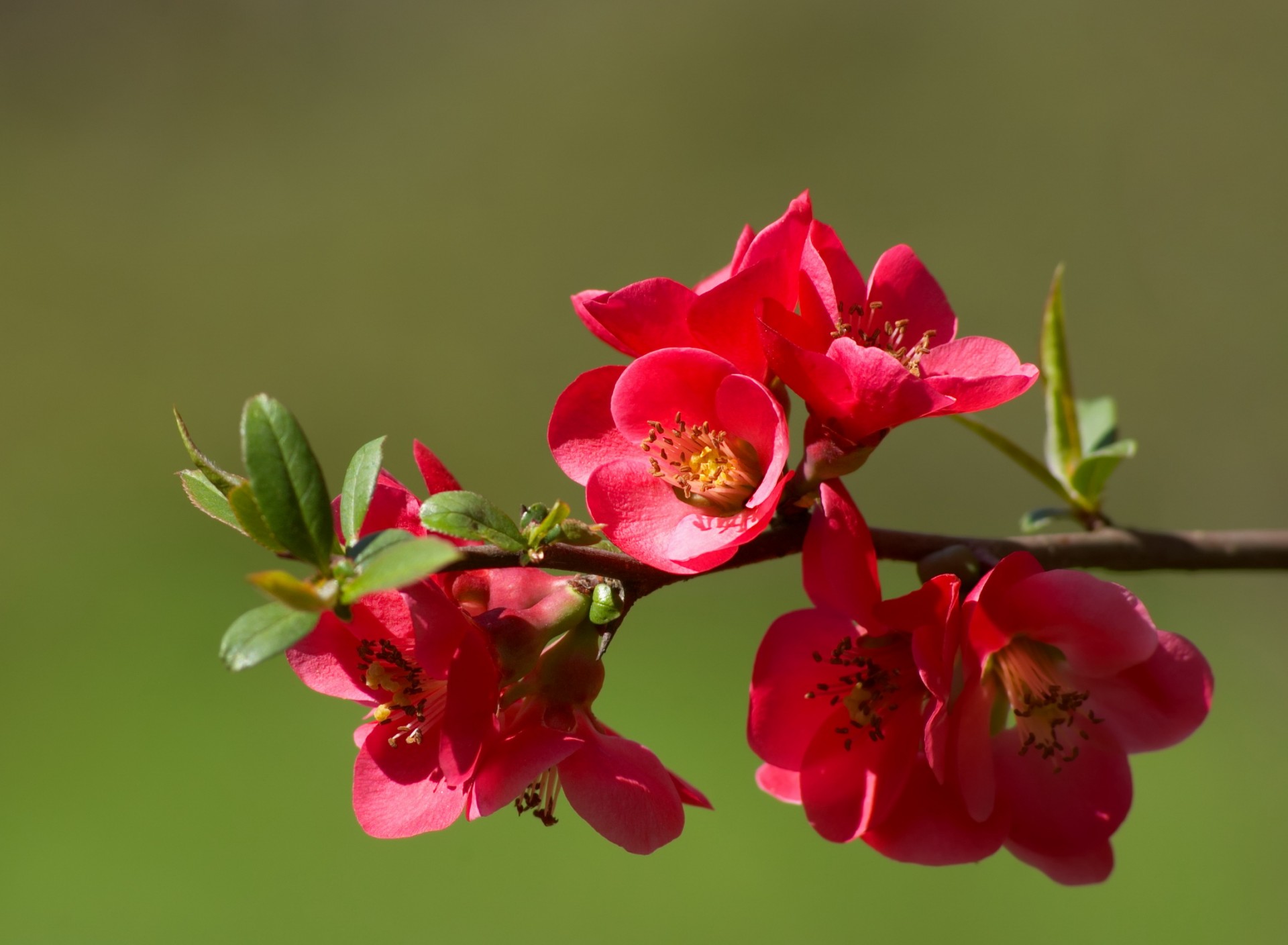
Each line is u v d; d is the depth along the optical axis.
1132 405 2.01
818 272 0.62
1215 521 1.92
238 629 0.58
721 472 0.62
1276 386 1.94
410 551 0.58
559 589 0.61
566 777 0.61
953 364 0.63
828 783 0.62
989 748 0.61
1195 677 0.62
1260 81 2.19
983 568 0.63
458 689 0.60
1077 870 0.63
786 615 0.62
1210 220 2.12
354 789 0.61
